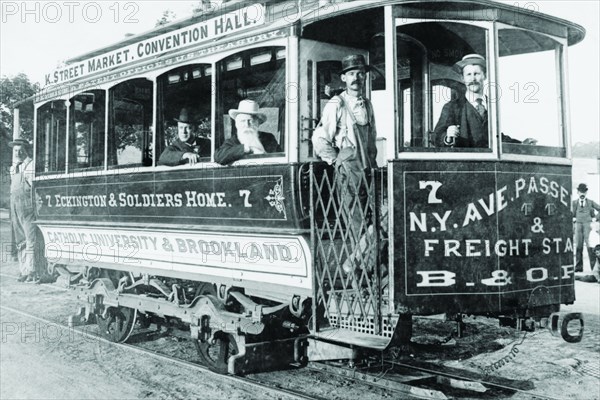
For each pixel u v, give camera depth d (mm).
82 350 7395
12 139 10914
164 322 8562
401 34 6086
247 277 6125
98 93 8188
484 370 6574
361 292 5152
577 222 12609
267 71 6070
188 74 7012
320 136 5504
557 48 5766
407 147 5023
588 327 8438
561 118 5773
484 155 5129
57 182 9008
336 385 5863
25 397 5555
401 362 6840
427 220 4977
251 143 5953
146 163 7477
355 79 5609
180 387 5910
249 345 6102
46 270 10008
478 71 5371
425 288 4945
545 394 5727
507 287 5137
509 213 5195
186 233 6766
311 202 5367
